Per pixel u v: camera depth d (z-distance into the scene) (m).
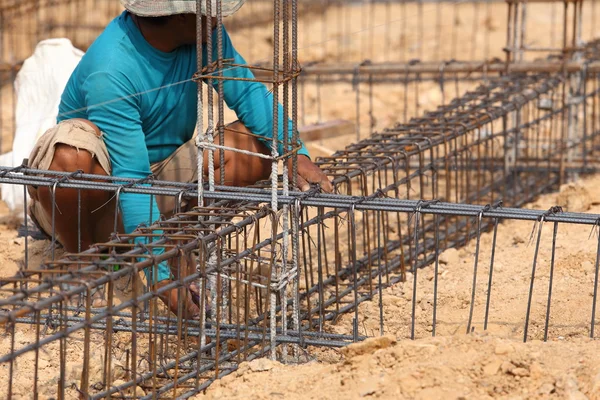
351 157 15.24
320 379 11.23
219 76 11.91
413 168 22.23
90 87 13.72
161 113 14.38
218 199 12.63
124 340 13.45
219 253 11.53
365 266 16.30
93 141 13.60
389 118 27.39
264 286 12.07
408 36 38.12
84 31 34.94
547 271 15.32
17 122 18.73
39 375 12.32
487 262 16.20
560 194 19.47
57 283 10.03
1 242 17.11
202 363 12.55
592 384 10.57
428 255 16.92
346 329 13.88
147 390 11.94
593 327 11.98
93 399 10.90
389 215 19.47
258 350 13.08
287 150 12.07
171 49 13.95
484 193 20.47
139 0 13.14
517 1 21.59
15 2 34.59
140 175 13.99
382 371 10.90
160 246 11.10
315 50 35.25
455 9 41.78
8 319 9.33
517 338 13.03
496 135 19.33
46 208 14.12
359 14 42.06
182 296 12.20
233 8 13.50
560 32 37.94
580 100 21.34
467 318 13.90
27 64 19.12
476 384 10.57
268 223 16.95
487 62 21.33
